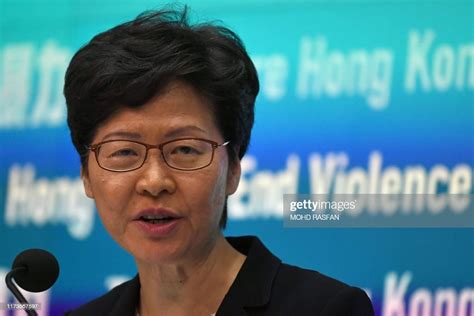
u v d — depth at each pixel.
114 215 4.27
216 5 9.48
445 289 9.04
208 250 4.51
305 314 4.43
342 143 9.24
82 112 4.30
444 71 9.19
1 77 9.71
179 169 4.18
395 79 9.23
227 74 4.33
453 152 9.12
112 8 9.67
